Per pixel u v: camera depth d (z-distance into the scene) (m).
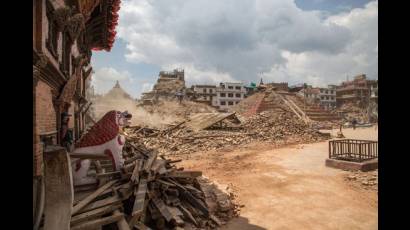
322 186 10.46
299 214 7.71
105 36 17.52
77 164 6.43
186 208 7.21
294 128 30.64
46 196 3.46
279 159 16.36
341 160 13.72
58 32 7.86
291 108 55.81
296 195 9.41
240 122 33.19
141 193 5.94
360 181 10.94
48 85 6.59
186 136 25.47
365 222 7.12
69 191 3.60
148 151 11.23
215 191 8.76
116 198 5.50
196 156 18.38
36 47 5.45
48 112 6.61
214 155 18.58
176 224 6.07
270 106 57.56
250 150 20.44
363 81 92.81
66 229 3.44
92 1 11.32
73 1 9.59
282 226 6.94
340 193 9.56
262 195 9.48
